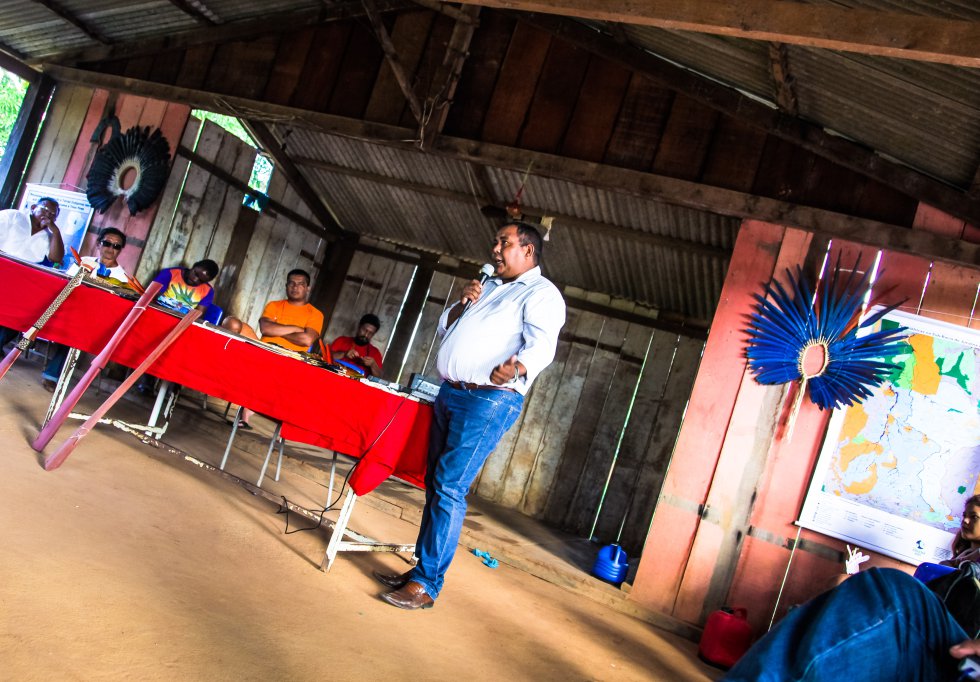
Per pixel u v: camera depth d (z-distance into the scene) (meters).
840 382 4.87
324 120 6.58
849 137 5.02
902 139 4.62
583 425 8.19
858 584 1.73
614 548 5.45
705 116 5.49
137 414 5.72
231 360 3.88
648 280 7.74
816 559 4.76
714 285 7.28
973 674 1.57
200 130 7.62
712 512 5.00
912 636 1.64
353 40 6.73
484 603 3.93
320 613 2.92
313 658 2.45
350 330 9.44
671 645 4.52
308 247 9.44
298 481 5.63
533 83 6.01
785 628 1.71
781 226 5.17
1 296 4.12
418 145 6.14
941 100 4.00
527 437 8.34
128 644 2.11
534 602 4.41
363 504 5.65
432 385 4.47
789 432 4.94
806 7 3.12
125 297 4.20
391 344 9.23
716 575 4.92
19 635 1.96
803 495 4.85
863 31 3.04
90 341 4.19
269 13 6.96
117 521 3.14
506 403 3.39
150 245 7.46
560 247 7.84
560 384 8.36
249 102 6.92
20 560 2.41
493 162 5.91
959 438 4.59
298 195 9.09
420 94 6.32
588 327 8.38
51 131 8.16
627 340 8.23
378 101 6.50
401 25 6.52
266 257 8.91
